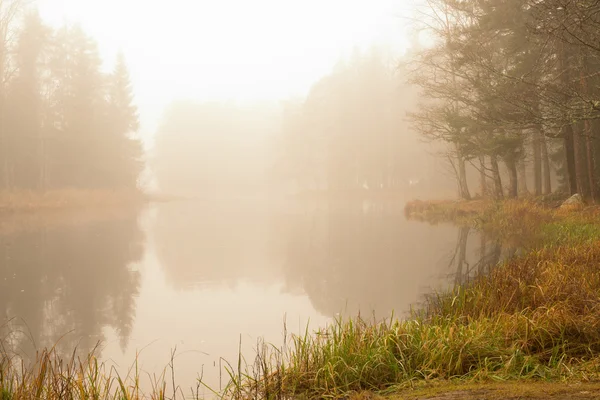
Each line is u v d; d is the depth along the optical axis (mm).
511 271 7543
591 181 18641
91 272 11734
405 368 4496
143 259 13773
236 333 6953
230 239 18500
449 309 6398
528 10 16656
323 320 7605
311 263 13031
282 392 4391
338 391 4207
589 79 15234
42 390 4059
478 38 19062
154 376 5109
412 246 15234
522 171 32375
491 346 4633
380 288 9703
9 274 11266
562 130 19281
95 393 4059
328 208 38188
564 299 5891
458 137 21859
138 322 7539
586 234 11961
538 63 15773
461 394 3584
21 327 7242
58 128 41656
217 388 4914
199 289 10039
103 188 43938
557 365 4230
